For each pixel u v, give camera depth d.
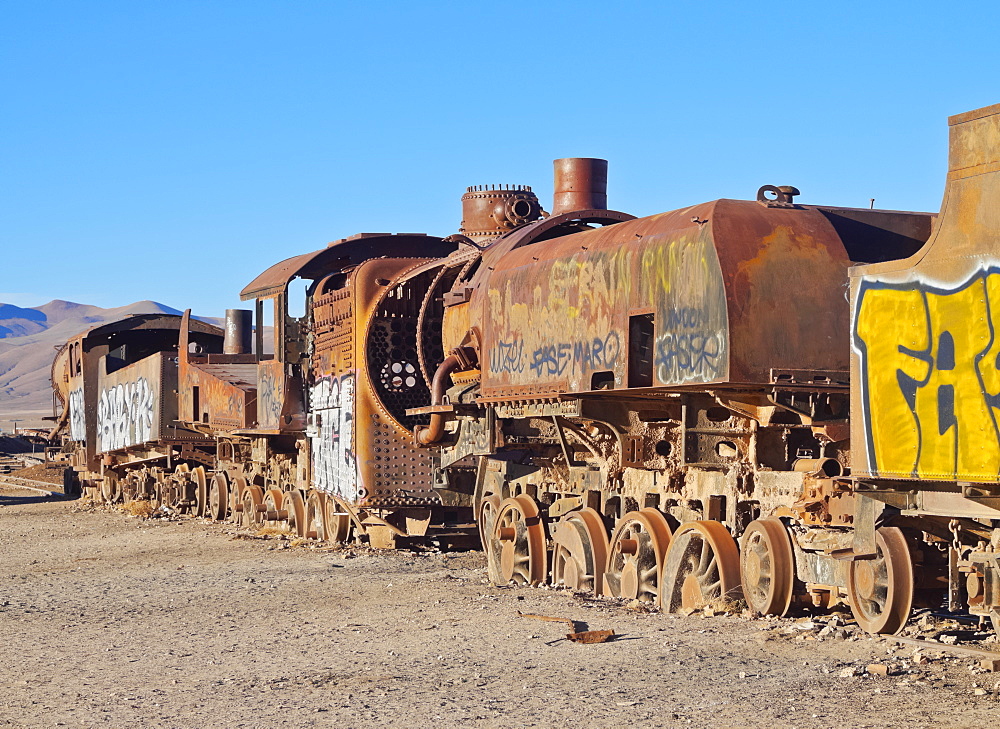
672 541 14.05
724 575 13.19
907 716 8.29
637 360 13.77
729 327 12.10
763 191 13.18
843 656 10.36
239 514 30.89
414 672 10.59
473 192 22.11
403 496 21.66
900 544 11.04
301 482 26.52
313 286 26.08
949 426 9.59
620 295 13.92
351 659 11.36
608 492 16.00
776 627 11.97
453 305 18.58
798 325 12.30
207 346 42.62
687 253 12.77
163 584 18.34
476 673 10.41
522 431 17.53
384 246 25.19
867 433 10.46
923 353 9.87
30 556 23.88
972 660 9.93
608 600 14.73
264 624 13.95
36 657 12.33
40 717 9.53
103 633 13.75
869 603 11.44
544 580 17.08
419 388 21.97
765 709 8.67
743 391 12.73
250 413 29.30
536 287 15.79
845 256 12.59
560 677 10.07
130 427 38.78
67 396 49.09
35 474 59.34
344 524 24.03
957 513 9.98
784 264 12.37
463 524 21.89
